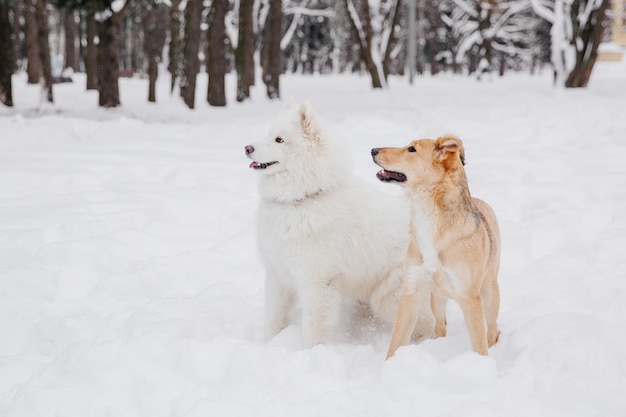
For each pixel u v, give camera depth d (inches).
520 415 124.6
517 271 224.1
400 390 133.4
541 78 1624.0
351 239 175.3
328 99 982.4
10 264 221.6
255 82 1322.6
